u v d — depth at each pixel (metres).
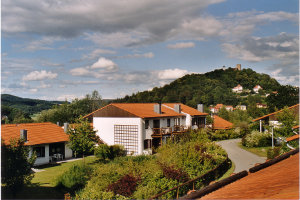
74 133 30.06
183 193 16.66
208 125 49.47
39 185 19.88
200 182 18.17
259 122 45.88
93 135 30.42
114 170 18.39
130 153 33.97
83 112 63.78
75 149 29.86
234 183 6.01
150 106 42.84
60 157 31.56
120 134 34.72
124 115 34.53
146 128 35.00
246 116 70.31
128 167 18.64
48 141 30.08
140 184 15.90
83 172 20.14
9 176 16.47
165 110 42.56
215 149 27.08
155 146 37.12
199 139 33.88
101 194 14.69
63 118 56.50
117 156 31.20
